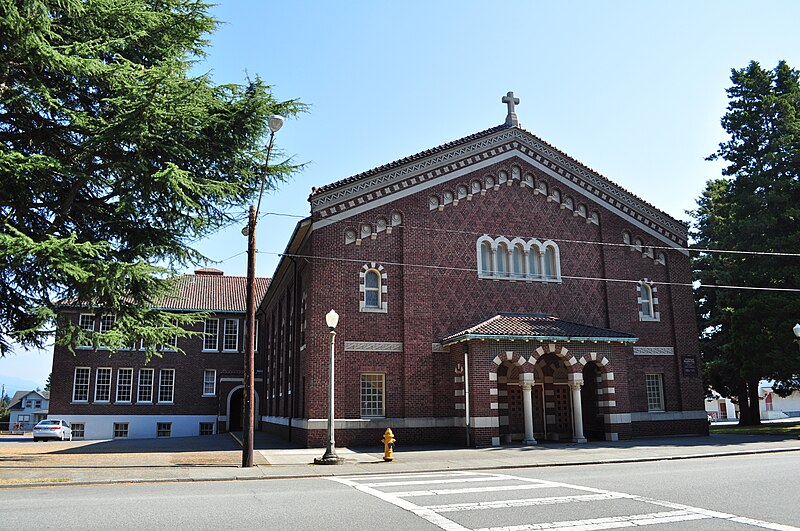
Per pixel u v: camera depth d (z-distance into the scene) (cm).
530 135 3091
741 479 1387
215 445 2869
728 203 3847
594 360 2702
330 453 1944
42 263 1819
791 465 1695
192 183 2039
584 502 1105
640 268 3175
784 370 3241
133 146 2052
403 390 2619
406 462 1948
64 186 2164
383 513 1016
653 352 3095
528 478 1507
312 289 2581
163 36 2344
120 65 2005
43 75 2128
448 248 2820
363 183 2739
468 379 2520
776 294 3275
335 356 2566
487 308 2831
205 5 2378
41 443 3716
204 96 2172
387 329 2659
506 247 2933
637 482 1368
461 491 1270
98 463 1964
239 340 4912
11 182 1962
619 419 2702
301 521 950
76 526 911
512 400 2803
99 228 2322
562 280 2994
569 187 3111
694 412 3086
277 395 3719
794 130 3412
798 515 961
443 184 2878
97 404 4550
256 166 2377
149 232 2258
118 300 2092
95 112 2272
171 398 4688
